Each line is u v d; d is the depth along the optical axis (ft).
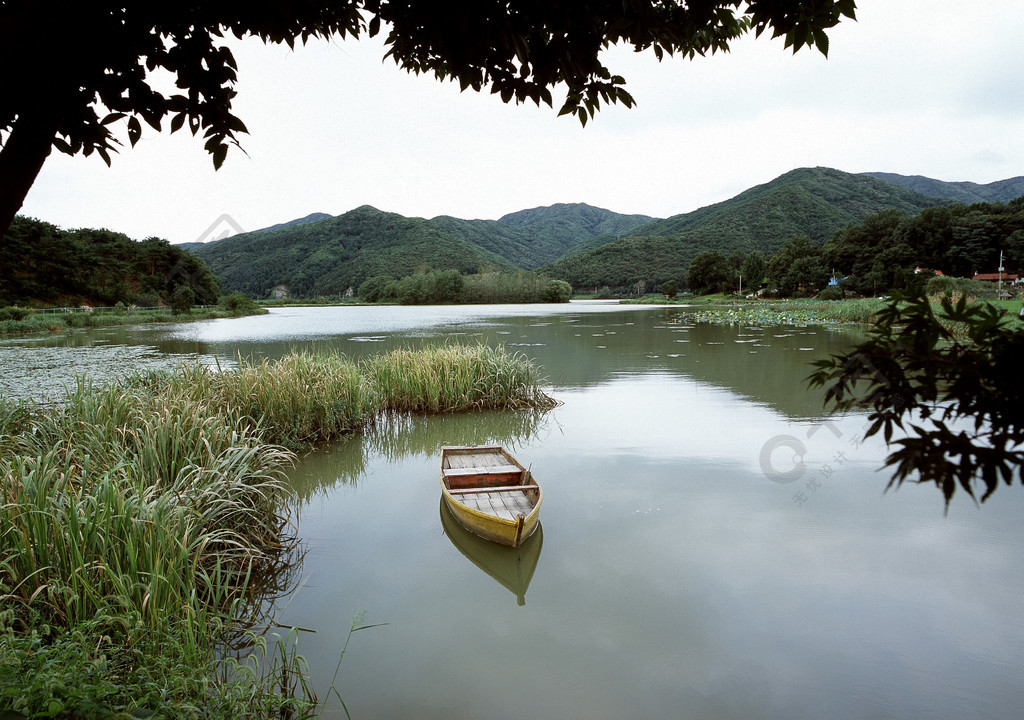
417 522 20.24
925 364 4.26
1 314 116.26
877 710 11.01
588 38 8.01
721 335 87.25
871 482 22.58
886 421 4.43
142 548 12.63
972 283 119.96
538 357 62.18
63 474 14.05
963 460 4.00
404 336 91.25
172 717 8.73
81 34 5.57
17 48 5.08
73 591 11.11
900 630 13.38
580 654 12.69
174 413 21.98
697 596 14.87
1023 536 17.76
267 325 126.31
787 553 17.01
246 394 28.25
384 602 14.96
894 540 17.70
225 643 13.09
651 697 11.38
